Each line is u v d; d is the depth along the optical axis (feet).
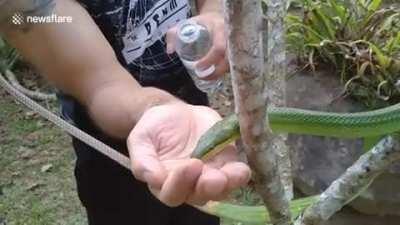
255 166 1.22
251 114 1.12
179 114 1.84
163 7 2.43
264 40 2.19
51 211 5.00
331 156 3.82
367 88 3.68
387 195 3.63
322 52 3.84
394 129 1.82
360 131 1.81
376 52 3.66
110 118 2.03
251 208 1.89
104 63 2.06
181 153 1.78
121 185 2.70
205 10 2.50
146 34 2.44
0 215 4.96
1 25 2.01
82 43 2.05
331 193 1.45
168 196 1.53
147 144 1.76
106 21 2.42
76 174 2.73
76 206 5.03
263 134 1.16
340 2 3.96
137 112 1.97
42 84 6.19
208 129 1.72
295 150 3.95
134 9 2.40
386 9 4.00
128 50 2.48
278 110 1.83
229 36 1.03
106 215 2.76
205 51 2.27
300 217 1.61
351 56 3.72
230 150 1.73
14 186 5.27
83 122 2.48
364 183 1.40
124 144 2.50
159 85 2.55
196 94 2.66
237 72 1.06
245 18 1.00
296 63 3.92
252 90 1.08
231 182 1.55
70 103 2.44
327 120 1.83
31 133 5.84
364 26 3.90
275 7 2.13
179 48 2.30
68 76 2.05
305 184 3.95
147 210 2.76
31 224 4.87
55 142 5.73
